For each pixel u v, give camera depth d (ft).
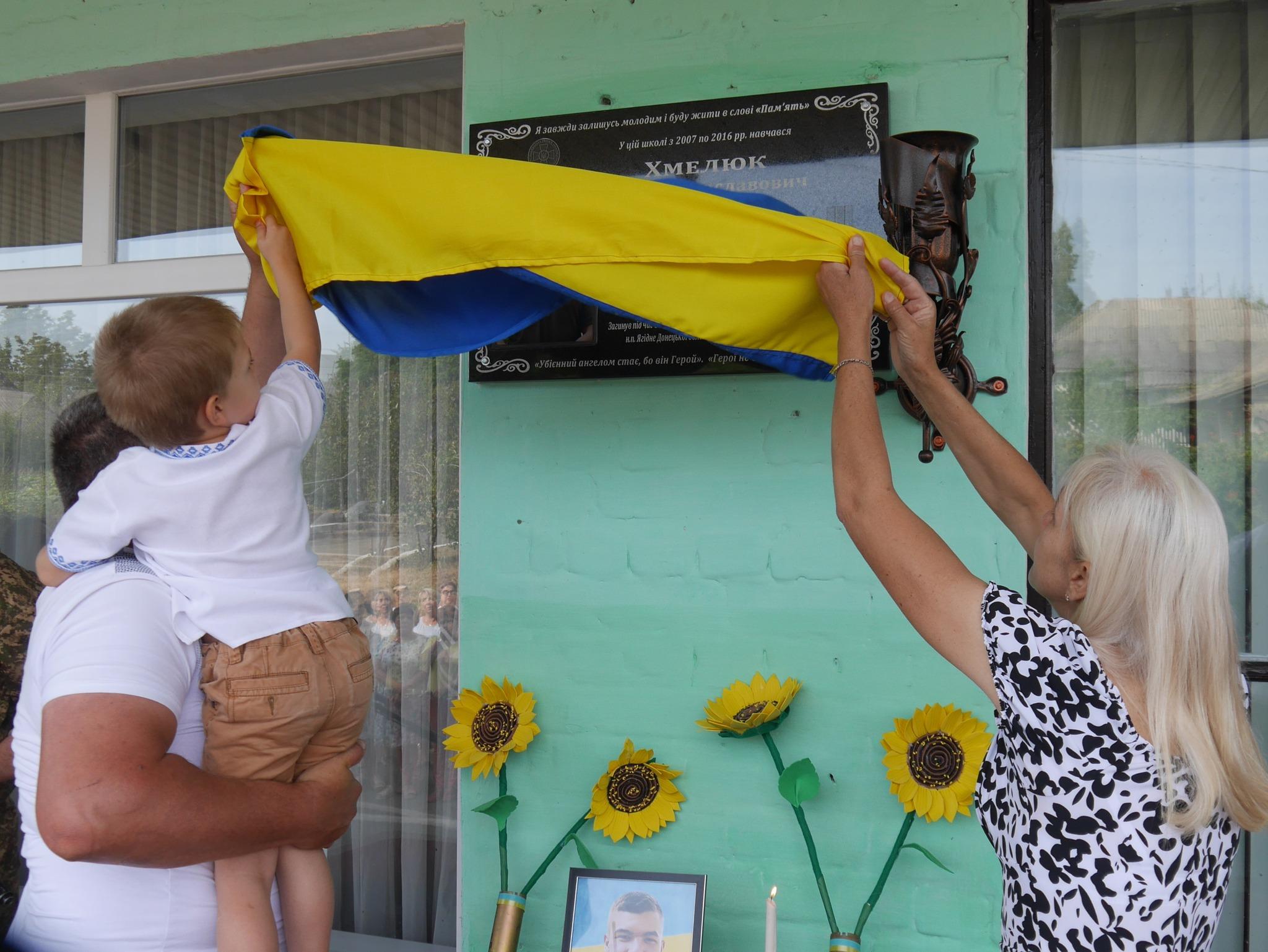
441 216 4.70
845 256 4.41
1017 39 5.98
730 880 6.26
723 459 6.37
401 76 7.68
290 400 4.46
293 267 4.88
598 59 6.65
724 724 5.88
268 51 7.45
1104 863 3.44
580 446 6.61
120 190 8.23
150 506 3.85
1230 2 6.26
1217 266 6.23
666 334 6.36
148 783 3.37
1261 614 6.09
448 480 7.45
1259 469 6.12
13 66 7.95
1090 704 3.51
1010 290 5.95
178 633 3.81
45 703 3.48
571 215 4.65
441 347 5.30
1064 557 3.91
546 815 6.58
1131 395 6.26
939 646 3.90
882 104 6.05
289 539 4.32
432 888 7.40
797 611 6.22
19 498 8.29
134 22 7.68
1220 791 3.40
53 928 3.72
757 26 6.38
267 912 4.08
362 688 4.43
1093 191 6.34
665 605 6.43
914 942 5.97
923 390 4.91
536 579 6.66
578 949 5.86
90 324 8.25
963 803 5.54
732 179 6.26
